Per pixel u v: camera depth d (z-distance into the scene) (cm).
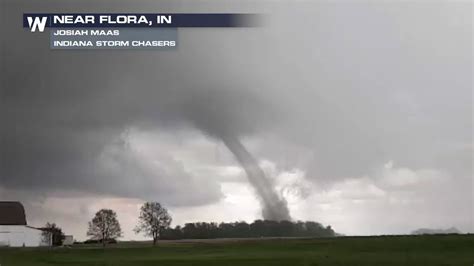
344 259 6150
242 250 8250
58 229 12319
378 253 6831
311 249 7881
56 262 6600
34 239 11800
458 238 7900
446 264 5491
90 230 12756
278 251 7794
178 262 6156
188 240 12156
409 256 6325
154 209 13612
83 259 7038
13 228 11625
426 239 8044
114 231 12862
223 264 5806
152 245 10138
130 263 6188
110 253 8219
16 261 6800
